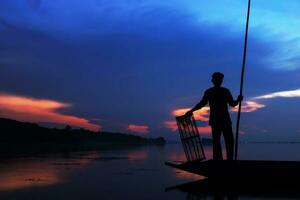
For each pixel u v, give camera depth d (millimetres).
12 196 6312
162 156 17000
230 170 7363
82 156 16688
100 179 8422
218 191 6551
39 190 6918
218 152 7578
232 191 6516
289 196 6016
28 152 20047
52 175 9188
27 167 11109
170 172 9891
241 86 7895
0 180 8234
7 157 15594
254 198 5875
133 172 9930
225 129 7570
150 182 7957
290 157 14594
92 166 11500
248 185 7176
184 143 8211
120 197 6195
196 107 7805
